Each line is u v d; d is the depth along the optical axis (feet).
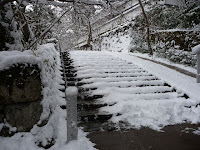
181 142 9.92
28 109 8.67
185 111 14.20
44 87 9.86
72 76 19.03
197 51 18.26
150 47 32.04
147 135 10.78
